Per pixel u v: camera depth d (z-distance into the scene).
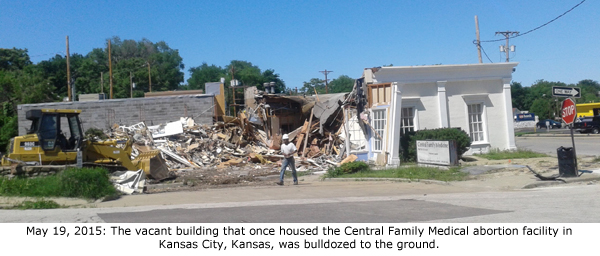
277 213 9.06
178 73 78.69
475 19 32.34
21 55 61.47
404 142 19.69
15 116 34.47
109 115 28.83
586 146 28.91
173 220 8.31
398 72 20.75
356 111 22.94
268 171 19.69
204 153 22.95
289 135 25.14
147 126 26.38
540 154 20.58
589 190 11.24
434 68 20.98
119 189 12.87
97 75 66.38
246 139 25.69
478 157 20.28
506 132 22.30
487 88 22.17
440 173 15.33
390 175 15.53
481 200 10.43
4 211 9.66
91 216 8.89
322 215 8.75
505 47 39.47
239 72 74.62
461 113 21.72
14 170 13.48
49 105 28.91
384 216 8.55
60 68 65.62
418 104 21.09
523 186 12.59
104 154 15.52
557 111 86.19
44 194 11.56
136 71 67.94
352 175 16.39
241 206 10.30
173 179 17.12
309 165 21.36
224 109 33.88
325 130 24.94
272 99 29.31
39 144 14.28
